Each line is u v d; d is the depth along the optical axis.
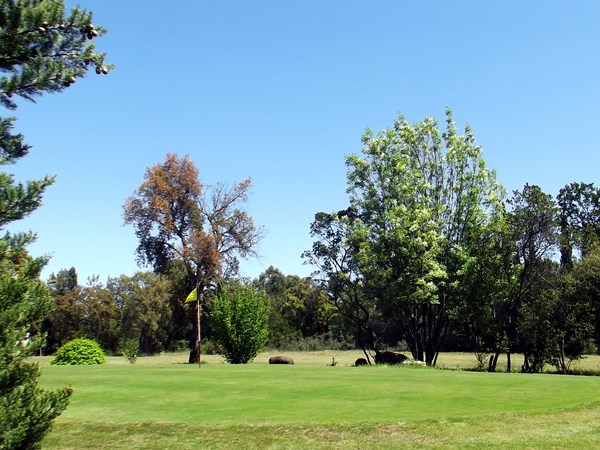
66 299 82.88
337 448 9.62
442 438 10.05
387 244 35.47
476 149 36.41
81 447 10.07
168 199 46.12
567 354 33.69
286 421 11.23
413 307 35.78
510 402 13.26
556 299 32.41
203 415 11.94
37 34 7.75
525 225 34.16
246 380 18.31
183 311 74.38
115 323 84.62
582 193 54.59
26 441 7.64
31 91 7.97
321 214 38.78
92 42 8.20
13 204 7.25
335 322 71.38
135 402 13.66
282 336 67.69
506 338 32.78
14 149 8.30
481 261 34.03
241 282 44.66
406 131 37.38
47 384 17.33
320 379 18.52
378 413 11.93
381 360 32.62
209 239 45.56
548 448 9.38
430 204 36.44
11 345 7.40
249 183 48.19
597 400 13.38
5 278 7.45
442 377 19.16
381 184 36.88
